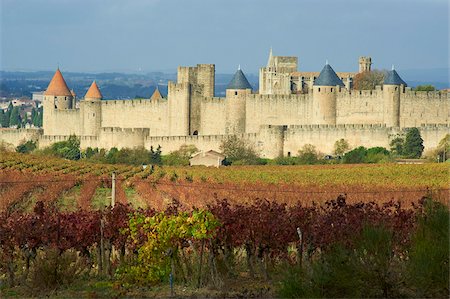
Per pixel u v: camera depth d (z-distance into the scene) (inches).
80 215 3860.7
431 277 2854.3
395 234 3257.9
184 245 3526.1
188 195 6496.1
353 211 3671.3
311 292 2901.1
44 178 7524.6
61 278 3356.3
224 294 3139.8
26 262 3535.9
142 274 3348.9
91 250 3909.9
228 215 3501.5
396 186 6939.0
